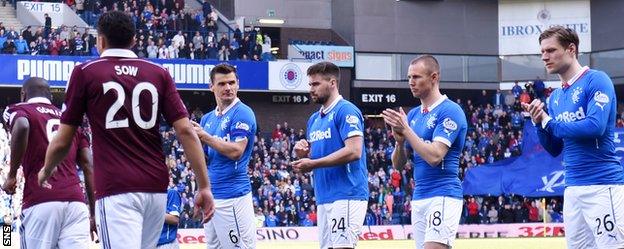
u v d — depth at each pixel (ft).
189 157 22.02
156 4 128.77
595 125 25.98
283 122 136.46
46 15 118.42
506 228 112.27
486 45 147.84
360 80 140.46
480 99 147.43
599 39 145.07
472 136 127.44
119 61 21.65
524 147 112.37
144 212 21.71
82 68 21.45
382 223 113.09
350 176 31.55
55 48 116.57
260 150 118.11
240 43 127.85
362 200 31.76
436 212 29.53
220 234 33.99
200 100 131.75
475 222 113.60
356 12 141.38
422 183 30.07
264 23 139.13
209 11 129.70
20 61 114.62
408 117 31.42
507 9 148.36
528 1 147.33
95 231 29.35
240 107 33.94
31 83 29.30
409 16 143.84
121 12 21.95
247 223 33.91
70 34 118.52
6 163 88.28
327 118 31.86
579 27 146.20
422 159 30.07
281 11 140.26
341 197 31.42
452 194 29.71
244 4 138.62
